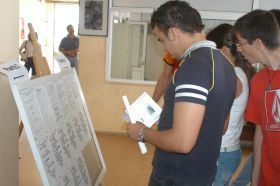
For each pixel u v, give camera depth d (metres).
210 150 1.38
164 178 1.45
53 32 11.34
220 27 1.93
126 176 3.71
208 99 1.27
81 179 1.75
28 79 1.37
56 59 1.92
